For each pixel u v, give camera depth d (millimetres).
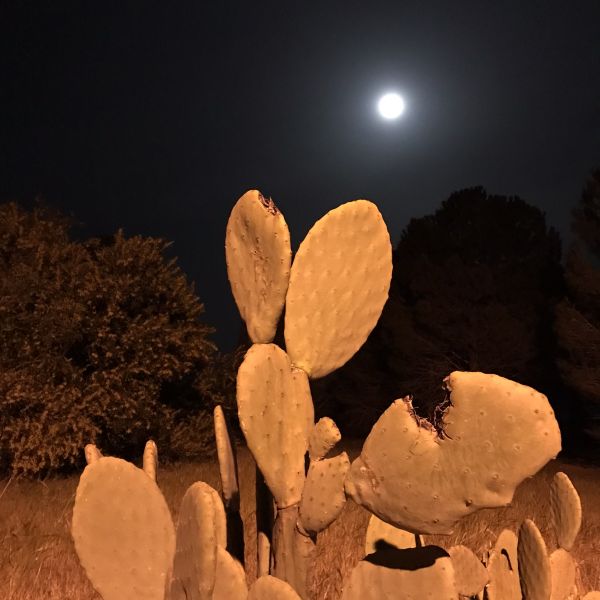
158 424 15828
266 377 2170
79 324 14227
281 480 2139
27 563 5254
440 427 1724
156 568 2059
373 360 25641
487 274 23391
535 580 2379
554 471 18281
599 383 19297
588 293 19812
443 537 5934
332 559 4945
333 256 2377
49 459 13656
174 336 15344
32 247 15016
